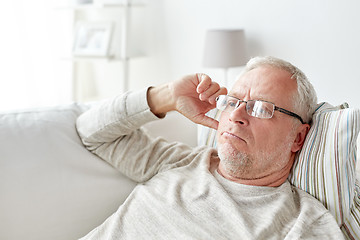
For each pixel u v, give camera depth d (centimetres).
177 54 357
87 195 139
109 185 143
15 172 131
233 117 123
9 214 127
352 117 121
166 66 369
